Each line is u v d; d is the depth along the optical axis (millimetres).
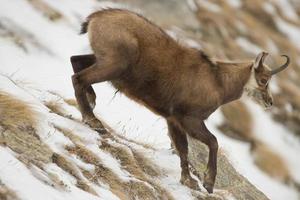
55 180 27109
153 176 35594
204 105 36031
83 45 62688
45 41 59781
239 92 37344
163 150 39781
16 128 28984
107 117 51812
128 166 33875
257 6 108688
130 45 34344
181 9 86250
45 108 33094
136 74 35062
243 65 37219
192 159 41125
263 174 70875
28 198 24000
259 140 75562
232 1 106250
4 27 57781
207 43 86750
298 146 81250
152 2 83125
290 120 84250
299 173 75438
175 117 36031
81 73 34406
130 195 31484
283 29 108875
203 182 36438
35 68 54375
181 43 36156
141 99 36000
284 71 96188
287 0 117562
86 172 30297
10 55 54219
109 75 34312
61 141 30812
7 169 24656
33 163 27359
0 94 30422
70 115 35312
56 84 53125
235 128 74125
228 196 39062
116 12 35062
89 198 27359
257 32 100312
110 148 34062
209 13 93312
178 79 35469
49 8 65812
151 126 53562
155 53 35094
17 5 62594
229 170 42500
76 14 68875
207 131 36094
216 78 36375
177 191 35344
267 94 37781
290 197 70000
